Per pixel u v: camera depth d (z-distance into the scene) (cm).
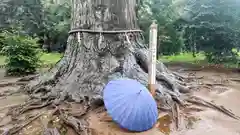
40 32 1633
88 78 498
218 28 955
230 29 941
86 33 552
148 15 1081
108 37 548
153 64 440
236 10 948
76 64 540
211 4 969
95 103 439
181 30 1106
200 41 1050
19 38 884
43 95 521
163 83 537
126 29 566
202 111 455
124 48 547
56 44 1675
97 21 546
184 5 1084
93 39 546
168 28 1099
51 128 363
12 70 869
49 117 411
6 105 497
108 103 368
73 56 559
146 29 1057
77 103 461
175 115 421
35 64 915
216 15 968
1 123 400
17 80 761
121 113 354
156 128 375
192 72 885
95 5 545
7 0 1672
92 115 418
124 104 357
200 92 593
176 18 1077
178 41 1140
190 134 362
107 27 547
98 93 462
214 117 429
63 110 429
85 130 361
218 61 1023
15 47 858
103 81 486
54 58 1371
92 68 514
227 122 408
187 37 1112
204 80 737
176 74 700
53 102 471
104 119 400
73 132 361
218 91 607
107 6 544
